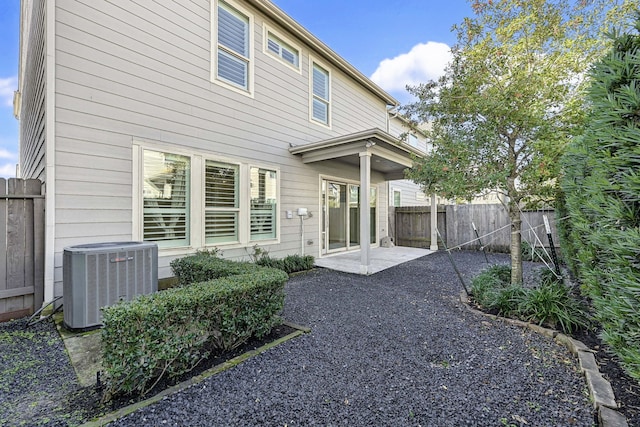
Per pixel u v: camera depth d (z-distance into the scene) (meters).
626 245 1.44
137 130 4.34
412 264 7.05
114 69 4.11
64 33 3.69
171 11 4.72
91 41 3.91
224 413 1.82
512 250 3.94
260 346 2.73
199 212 5.06
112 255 3.18
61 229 3.65
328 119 8.04
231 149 5.57
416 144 13.41
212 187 5.30
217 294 2.42
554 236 7.97
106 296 3.13
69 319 3.04
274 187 6.48
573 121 3.28
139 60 4.36
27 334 3.01
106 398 1.91
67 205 3.70
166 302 2.11
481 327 3.19
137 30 4.34
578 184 2.50
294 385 2.12
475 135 3.64
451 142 3.83
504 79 3.62
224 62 5.51
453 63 3.86
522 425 1.71
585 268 2.24
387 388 2.09
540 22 3.32
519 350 2.65
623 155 1.44
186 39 4.91
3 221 3.38
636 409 1.77
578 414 1.79
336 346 2.75
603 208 1.65
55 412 1.83
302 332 3.06
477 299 3.98
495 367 2.36
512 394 2.01
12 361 2.48
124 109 4.21
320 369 2.35
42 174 3.96
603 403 1.83
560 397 1.96
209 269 3.63
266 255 6.07
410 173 4.40
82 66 3.83
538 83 3.30
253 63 5.96
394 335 3.00
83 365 2.42
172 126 4.73
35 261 3.55
